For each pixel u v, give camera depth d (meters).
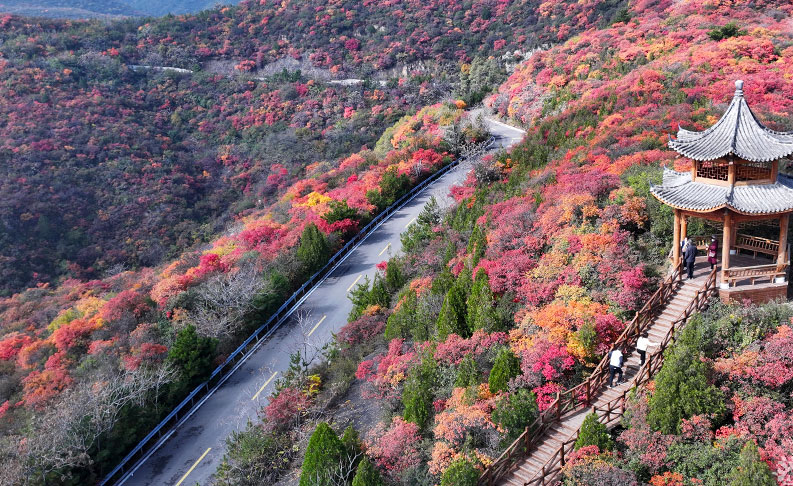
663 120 38.06
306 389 27.44
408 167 54.62
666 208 25.14
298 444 24.05
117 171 71.56
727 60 48.72
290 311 36.72
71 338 34.19
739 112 20.91
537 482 17.06
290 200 56.91
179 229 67.00
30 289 53.47
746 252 23.91
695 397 16.48
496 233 29.39
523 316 23.39
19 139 70.94
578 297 22.59
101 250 62.19
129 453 25.64
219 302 34.50
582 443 16.84
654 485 15.50
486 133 63.03
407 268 36.44
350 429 21.58
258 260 39.06
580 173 32.56
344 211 45.66
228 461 24.72
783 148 19.62
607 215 26.12
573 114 47.47
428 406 21.53
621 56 60.84
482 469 17.53
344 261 42.75
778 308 19.38
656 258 24.59
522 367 20.22
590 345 20.28
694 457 15.71
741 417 16.48
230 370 31.59
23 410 29.03
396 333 28.53
